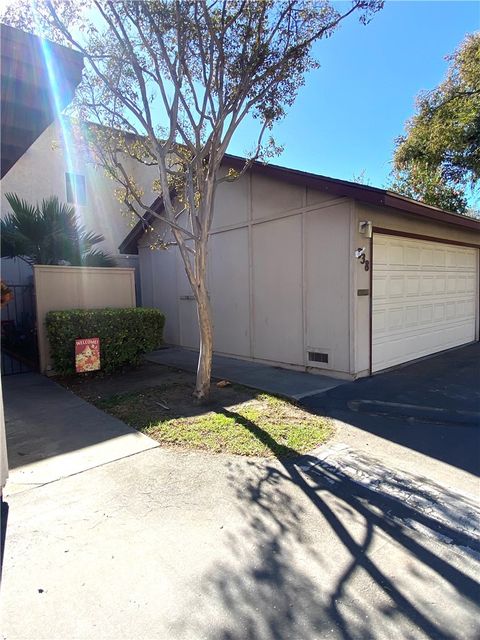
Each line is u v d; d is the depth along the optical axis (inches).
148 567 89.7
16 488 124.9
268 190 299.7
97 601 79.7
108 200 530.3
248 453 149.6
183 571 88.3
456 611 76.7
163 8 179.3
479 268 417.1
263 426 175.8
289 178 264.1
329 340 266.2
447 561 91.3
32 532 102.4
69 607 78.3
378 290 272.7
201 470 136.6
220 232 346.9
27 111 104.2
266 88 199.2
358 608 77.5
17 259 438.3
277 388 239.9
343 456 146.6
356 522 106.6
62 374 271.3
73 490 123.7
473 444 157.0
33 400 221.8
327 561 91.4
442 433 167.9
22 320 335.9
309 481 128.9
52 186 484.4
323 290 266.7
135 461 144.0
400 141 579.5
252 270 319.9
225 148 205.2
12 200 352.2
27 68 93.6
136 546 97.0
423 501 116.6
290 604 78.8
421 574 87.0
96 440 163.6
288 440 160.4
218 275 353.4
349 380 255.6
